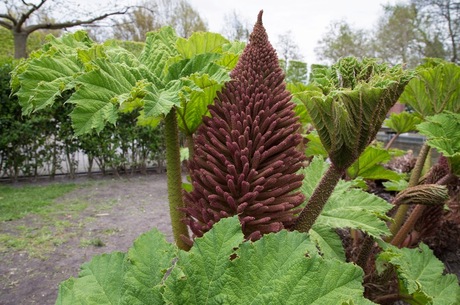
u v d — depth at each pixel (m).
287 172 1.10
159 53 1.44
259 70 1.13
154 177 8.32
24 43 12.46
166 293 0.88
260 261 0.92
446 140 1.79
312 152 2.38
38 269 3.84
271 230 1.04
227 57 1.43
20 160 7.42
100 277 0.98
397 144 6.95
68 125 7.52
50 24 12.59
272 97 1.10
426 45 20.09
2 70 6.84
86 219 5.30
